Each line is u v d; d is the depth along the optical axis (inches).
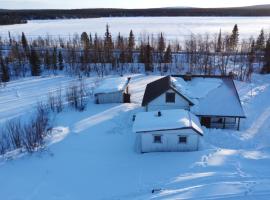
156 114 1021.8
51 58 2832.2
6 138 1076.5
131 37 3289.9
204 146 944.9
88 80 2046.0
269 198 605.6
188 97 1159.0
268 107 1379.2
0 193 721.0
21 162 876.0
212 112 1130.0
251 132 1103.0
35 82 2081.7
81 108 1390.3
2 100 1664.6
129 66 2623.0
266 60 2418.8
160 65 2482.8
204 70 2364.7
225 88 1261.1
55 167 839.7
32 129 1048.8
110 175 776.3
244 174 712.4
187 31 5708.7
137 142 1012.5
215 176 704.4
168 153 906.7
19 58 2797.7
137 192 674.8
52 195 701.9
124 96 1497.3
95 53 2861.7
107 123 1200.8
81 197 682.8
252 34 5162.4
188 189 657.6
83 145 997.2
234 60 2696.9
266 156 824.3
